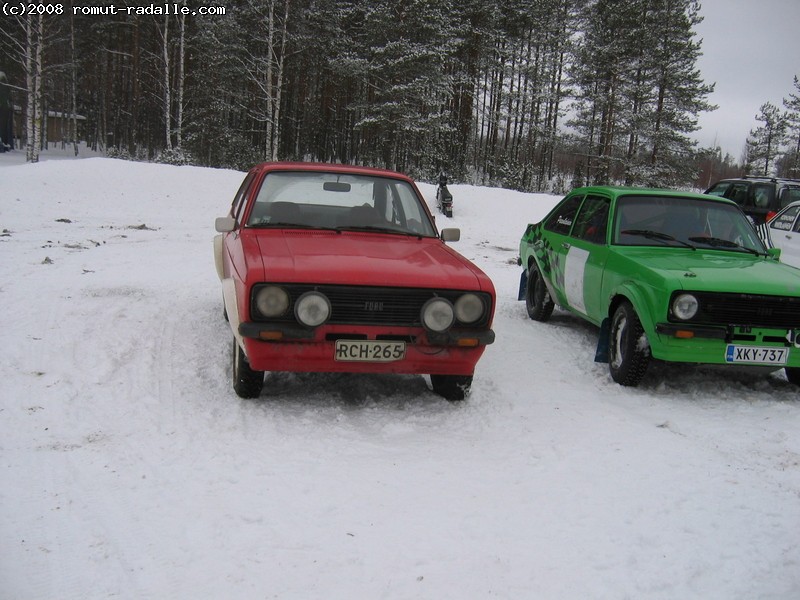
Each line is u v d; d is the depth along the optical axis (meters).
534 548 2.88
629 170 40.44
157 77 47.16
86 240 12.65
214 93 42.94
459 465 3.72
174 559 2.70
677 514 3.24
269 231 4.95
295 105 50.09
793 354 4.86
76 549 2.75
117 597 2.45
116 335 5.91
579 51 41.72
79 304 6.99
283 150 50.31
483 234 18.83
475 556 2.80
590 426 4.39
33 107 31.45
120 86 50.97
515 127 52.34
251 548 2.80
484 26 44.97
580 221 6.81
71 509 3.06
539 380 5.38
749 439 4.24
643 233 5.97
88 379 4.80
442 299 4.09
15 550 2.72
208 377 5.01
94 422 4.08
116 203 19.25
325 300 3.97
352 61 37.47
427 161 42.22
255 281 3.99
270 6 34.03
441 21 38.09
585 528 3.07
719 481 3.62
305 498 3.25
